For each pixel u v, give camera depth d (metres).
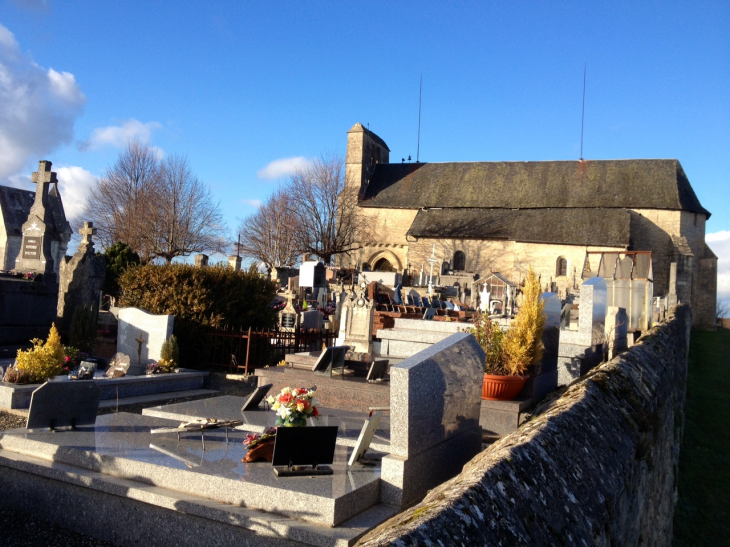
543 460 4.03
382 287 26.59
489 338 8.70
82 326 13.05
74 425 7.07
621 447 5.25
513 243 46.59
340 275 38.47
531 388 8.69
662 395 8.08
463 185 54.75
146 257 42.38
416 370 5.50
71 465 6.08
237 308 14.30
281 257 51.88
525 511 3.43
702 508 10.50
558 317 9.95
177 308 13.20
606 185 50.00
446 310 22.56
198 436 6.78
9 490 6.21
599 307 11.18
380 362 9.45
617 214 45.91
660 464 8.03
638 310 15.87
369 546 2.71
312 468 5.60
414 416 5.45
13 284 15.45
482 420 8.15
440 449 5.93
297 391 6.27
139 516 5.39
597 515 4.05
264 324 15.12
